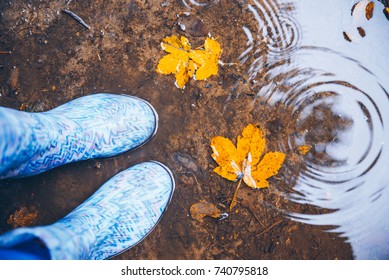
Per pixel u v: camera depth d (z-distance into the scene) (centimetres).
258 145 88
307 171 90
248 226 89
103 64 90
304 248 89
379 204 89
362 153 90
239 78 91
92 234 78
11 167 74
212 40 90
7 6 91
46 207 88
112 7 91
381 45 92
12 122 69
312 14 92
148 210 86
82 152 82
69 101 89
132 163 90
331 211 89
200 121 90
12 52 90
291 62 91
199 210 89
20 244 67
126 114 85
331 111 91
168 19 91
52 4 91
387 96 91
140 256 88
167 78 90
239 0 92
